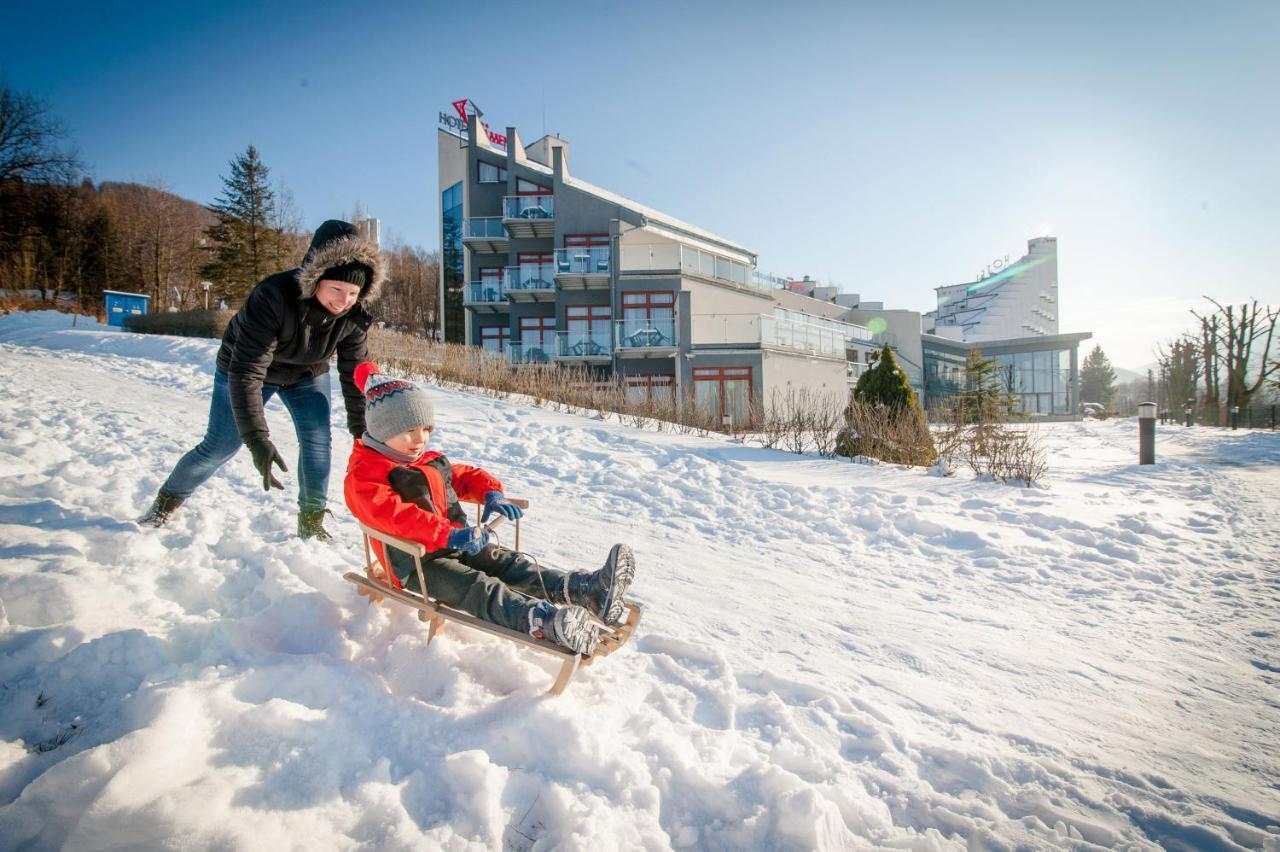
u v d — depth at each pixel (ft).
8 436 17.89
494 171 119.96
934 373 165.99
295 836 5.75
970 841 6.91
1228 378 114.83
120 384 38.19
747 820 6.67
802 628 12.43
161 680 7.49
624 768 7.07
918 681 10.55
